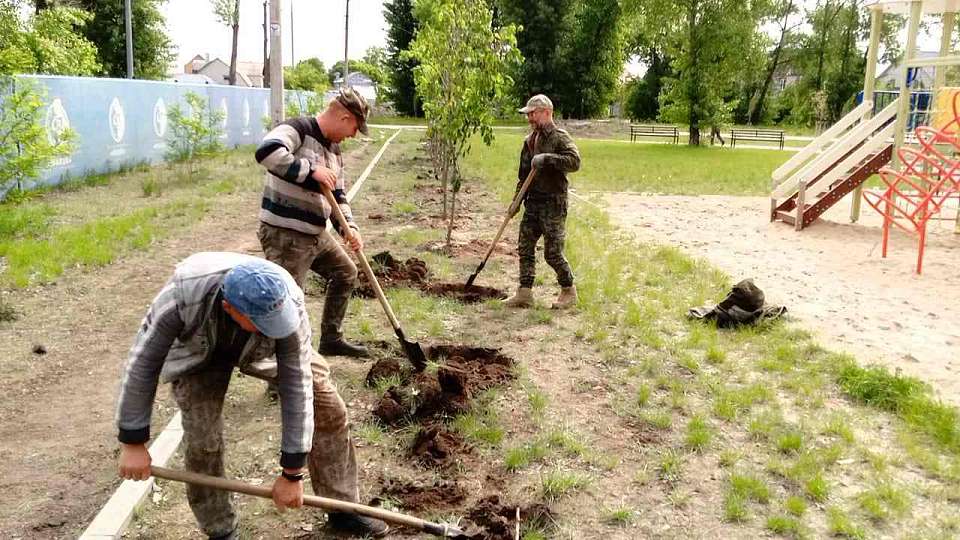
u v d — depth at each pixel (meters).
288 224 4.76
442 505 3.81
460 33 9.64
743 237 11.33
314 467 3.44
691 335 6.30
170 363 2.80
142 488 3.82
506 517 3.73
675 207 14.45
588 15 53.19
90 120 15.42
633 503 3.90
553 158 6.64
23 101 11.67
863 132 12.09
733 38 35.16
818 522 3.76
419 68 11.48
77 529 3.64
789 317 7.15
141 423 2.73
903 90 11.92
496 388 5.21
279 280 2.58
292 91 31.77
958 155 11.71
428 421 4.71
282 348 2.72
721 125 37.06
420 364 5.28
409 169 18.59
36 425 4.68
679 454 4.41
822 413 5.00
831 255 10.10
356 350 5.66
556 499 3.92
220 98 23.27
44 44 21.72
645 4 36.19
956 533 3.66
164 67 45.47
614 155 29.03
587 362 5.81
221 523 3.26
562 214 6.96
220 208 12.36
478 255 9.27
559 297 7.23
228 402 4.91
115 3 41.41
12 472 4.11
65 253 8.62
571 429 4.69
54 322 6.55
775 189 12.67
